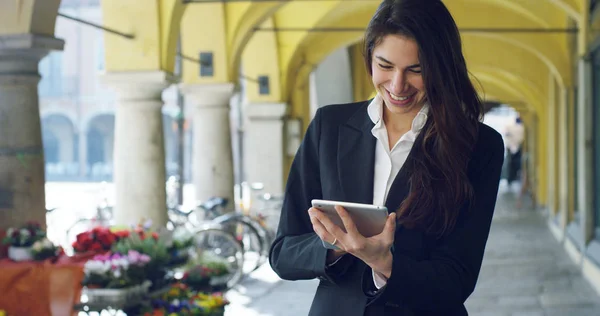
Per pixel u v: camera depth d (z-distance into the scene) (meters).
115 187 10.28
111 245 6.74
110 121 46.06
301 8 16.05
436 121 2.00
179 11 10.30
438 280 1.96
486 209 2.04
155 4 10.04
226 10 12.81
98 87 45.97
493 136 2.08
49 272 6.32
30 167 7.12
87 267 6.29
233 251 10.40
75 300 6.31
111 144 46.22
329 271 2.05
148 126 10.20
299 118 17.12
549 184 19.45
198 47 12.91
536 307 9.00
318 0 15.98
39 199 7.20
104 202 14.91
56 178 45.84
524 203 26.95
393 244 2.02
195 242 7.59
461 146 2.01
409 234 2.02
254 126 16.48
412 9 1.96
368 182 2.11
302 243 2.14
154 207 10.22
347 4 16.62
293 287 10.63
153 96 10.19
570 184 14.48
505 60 20.92
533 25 16.16
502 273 11.66
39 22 7.07
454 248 2.01
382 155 2.11
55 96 45.91
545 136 23.36
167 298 6.88
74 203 23.33
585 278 11.06
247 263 12.44
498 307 9.00
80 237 6.71
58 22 45.72
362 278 2.01
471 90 2.04
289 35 16.19
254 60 16.31
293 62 16.62
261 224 12.83
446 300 1.98
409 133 2.07
